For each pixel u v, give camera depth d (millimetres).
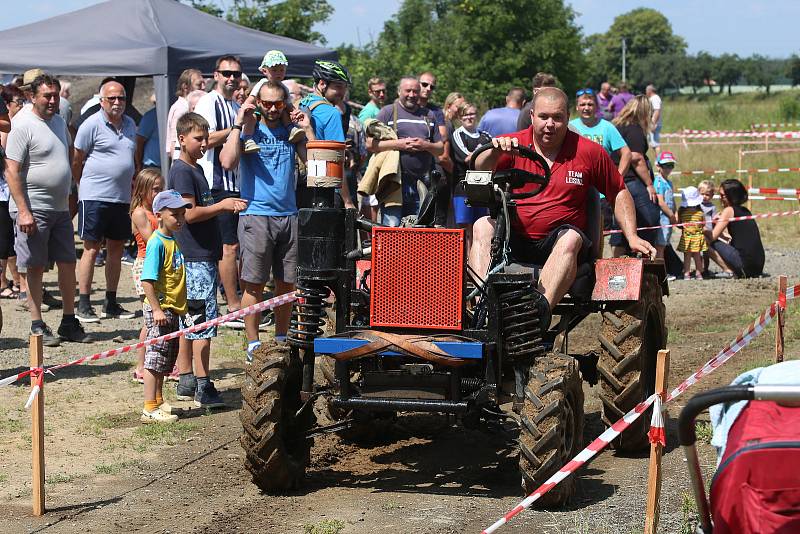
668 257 15328
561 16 54844
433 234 6020
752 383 3758
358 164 13297
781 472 3379
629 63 166875
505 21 52594
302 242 6230
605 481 6469
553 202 6750
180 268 8141
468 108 12289
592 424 8055
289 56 14977
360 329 6148
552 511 5871
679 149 30125
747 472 3414
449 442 7652
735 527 3438
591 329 11734
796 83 140250
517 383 6207
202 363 8492
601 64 159125
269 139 9359
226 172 11031
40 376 5996
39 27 14469
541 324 6262
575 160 6781
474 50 54031
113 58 13555
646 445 7113
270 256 9531
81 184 11812
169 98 13562
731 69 141500
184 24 14609
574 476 6074
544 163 6586
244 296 9625
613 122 13305
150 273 7949
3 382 5996
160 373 8164
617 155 12156
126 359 10211
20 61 13570
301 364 6469
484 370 6176
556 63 54719
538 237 6773
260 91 9344
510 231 6711
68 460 7164
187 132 8719
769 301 13234
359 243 6785
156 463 7102
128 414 8352
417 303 6070
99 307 12742
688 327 11789
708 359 10016
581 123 12125
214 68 14039
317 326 6316
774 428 3549
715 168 26031
